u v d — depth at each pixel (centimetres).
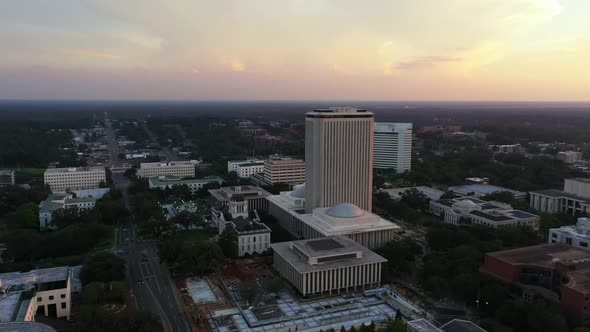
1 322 16600
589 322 19850
